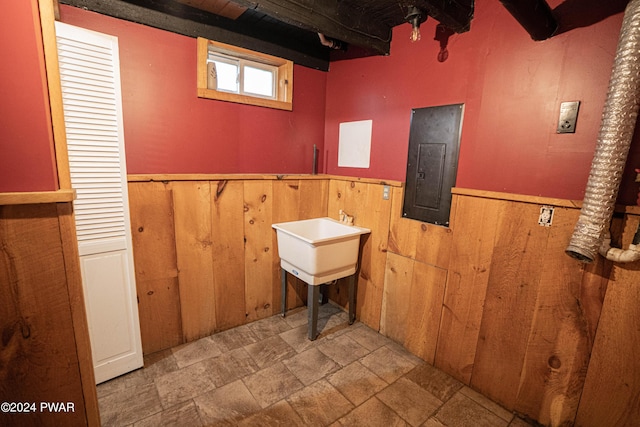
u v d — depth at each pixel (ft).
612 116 3.63
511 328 5.12
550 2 4.45
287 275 8.19
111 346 5.52
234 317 7.46
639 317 3.92
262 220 7.50
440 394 5.56
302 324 7.73
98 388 5.38
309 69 8.02
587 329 4.35
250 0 4.65
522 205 4.82
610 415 4.27
